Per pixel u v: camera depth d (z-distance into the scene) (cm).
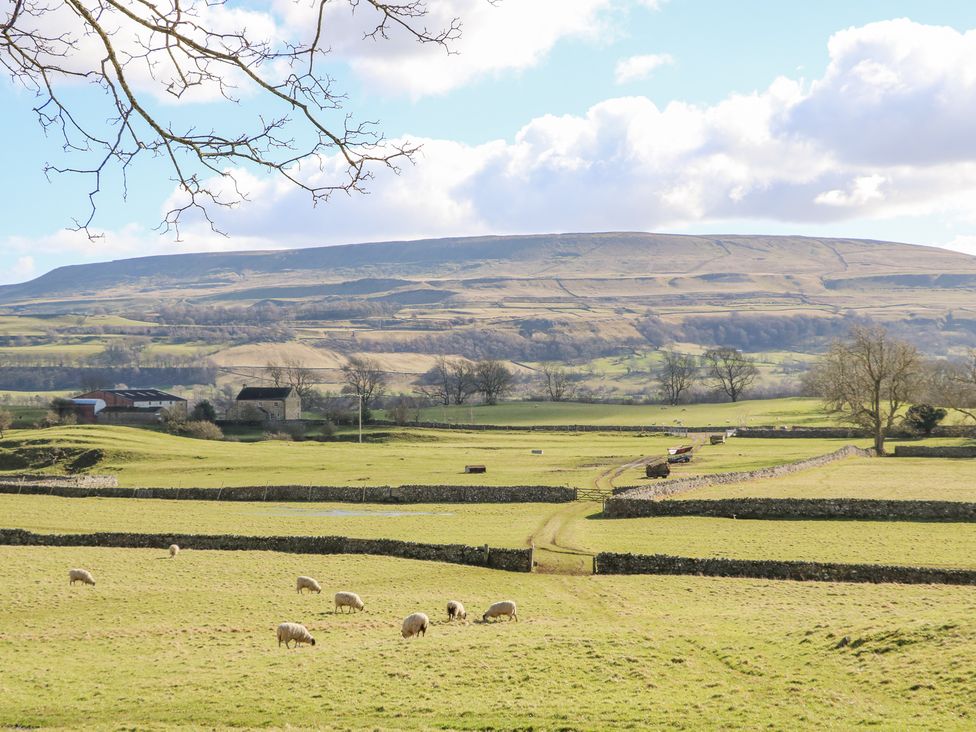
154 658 3859
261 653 3881
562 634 3938
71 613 4875
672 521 8500
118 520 8838
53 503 10000
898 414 17788
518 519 8862
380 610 4922
